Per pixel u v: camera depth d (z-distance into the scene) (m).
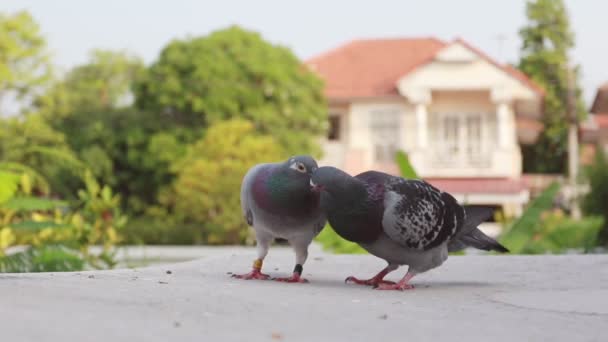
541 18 53.97
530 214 11.55
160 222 32.22
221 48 35.06
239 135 31.48
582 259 8.20
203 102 34.38
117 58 51.00
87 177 10.84
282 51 35.41
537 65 53.16
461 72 35.31
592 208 19.64
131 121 35.53
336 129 38.81
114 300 4.32
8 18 35.62
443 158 36.81
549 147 51.72
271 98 35.03
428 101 35.56
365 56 39.59
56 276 5.54
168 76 34.72
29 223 8.62
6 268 8.48
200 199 30.39
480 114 36.81
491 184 35.72
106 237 10.45
